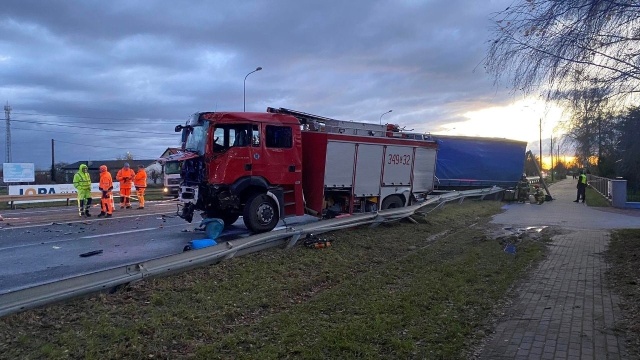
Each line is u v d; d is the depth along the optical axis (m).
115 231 13.13
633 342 5.14
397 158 15.38
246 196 11.51
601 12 5.43
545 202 25.78
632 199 24.53
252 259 8.74
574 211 20.44
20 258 9.59
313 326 5.57
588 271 8.55
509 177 26.11
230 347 4.93
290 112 13.02
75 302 6.02
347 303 6.47
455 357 4.78
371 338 5.21
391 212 13.59
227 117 11.13
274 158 11.75
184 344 5.02
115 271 6.66
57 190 26.31
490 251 10.45
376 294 6.93
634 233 12.66
